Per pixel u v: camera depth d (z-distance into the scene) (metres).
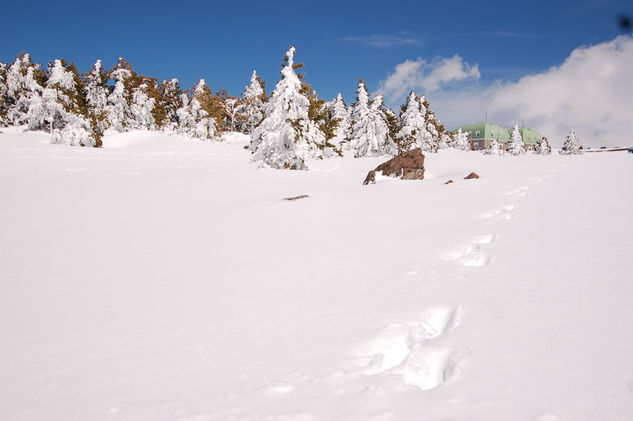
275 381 2.45
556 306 3.27
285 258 6.16
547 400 2.03
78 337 3.38
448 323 3.34
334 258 5.93
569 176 14.47
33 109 45.22
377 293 4.12
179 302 4.27
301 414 2.06
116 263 6.34
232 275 5.34
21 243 7.88
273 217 10.28
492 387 2.19
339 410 2.08
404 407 2.08
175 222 10.03
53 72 47.88
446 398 2.13
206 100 62.09
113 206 12.39
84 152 37.28
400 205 10.95
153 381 2.53
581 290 3.58
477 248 5.90
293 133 24.83
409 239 6.83
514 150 80.75
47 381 2.59
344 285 4.52
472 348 2.70
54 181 18.25
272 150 26.00
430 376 2.60
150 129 65.62
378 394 2.23
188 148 47.69
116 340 3.28
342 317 3.52
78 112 44.72
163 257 6.68
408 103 45.69
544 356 2.48
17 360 2.95
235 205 12.52
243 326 3.46
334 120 32.25
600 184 11.84
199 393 2.35
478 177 16.14
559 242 5.53
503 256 5.13
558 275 4.08
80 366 2.80
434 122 52.91
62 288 5.02
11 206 12.16
